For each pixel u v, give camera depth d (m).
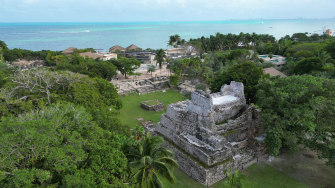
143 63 104.31
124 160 17.34
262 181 24.34
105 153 16.70
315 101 23.91
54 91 32.12
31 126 16.25
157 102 48.44
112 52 112.81
